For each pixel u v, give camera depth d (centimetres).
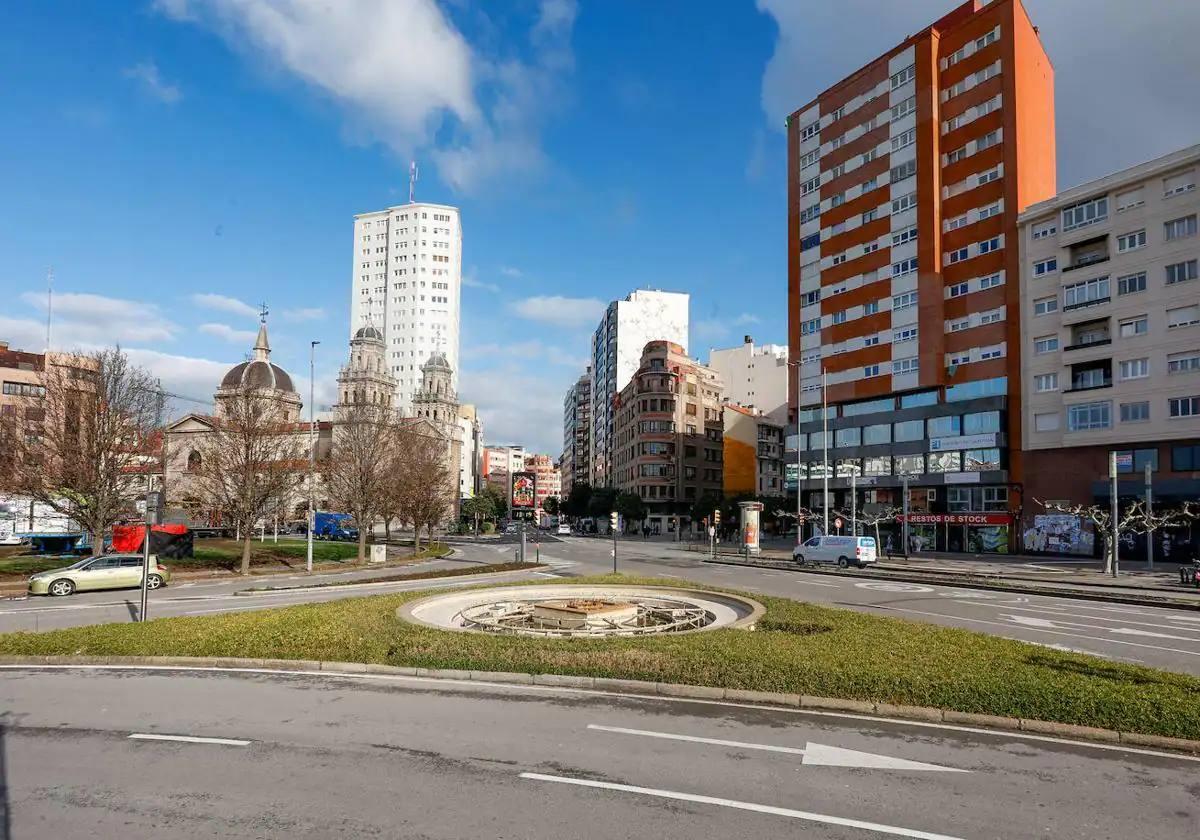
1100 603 2256
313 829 562
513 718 880
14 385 6353
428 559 4578
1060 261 4656
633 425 10419
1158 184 4200
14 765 712
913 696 921
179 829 563
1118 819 593
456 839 544
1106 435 4303
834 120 6303
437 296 14500
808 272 6462
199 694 1007
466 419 13938
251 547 4916
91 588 2623
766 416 10888
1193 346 4000
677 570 3528
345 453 4675
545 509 16600
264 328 9456
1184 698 900
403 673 1131
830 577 3175
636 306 12450
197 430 5203
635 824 572
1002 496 4872
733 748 768
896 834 561
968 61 5322
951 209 5362
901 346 5584
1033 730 837
